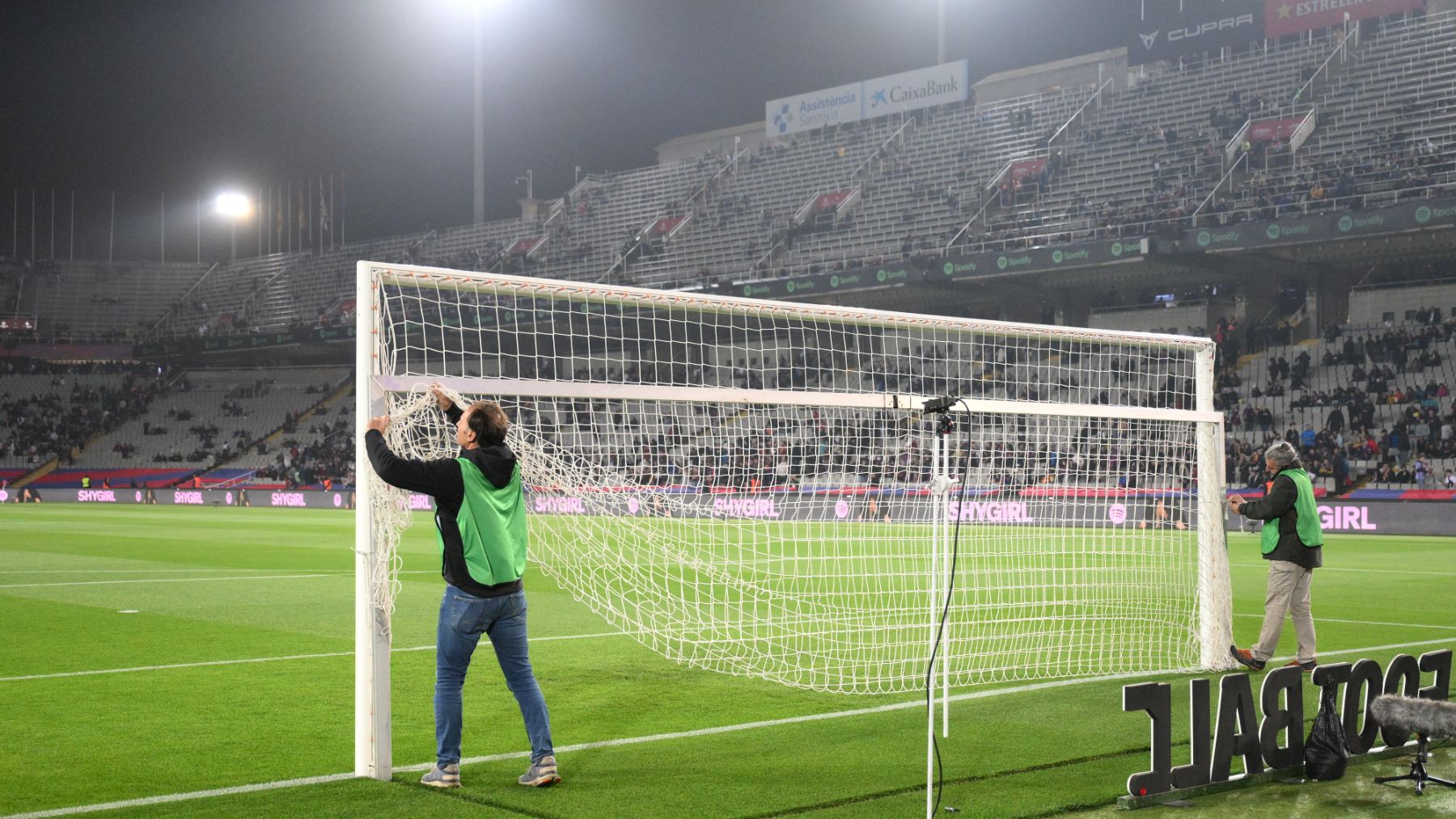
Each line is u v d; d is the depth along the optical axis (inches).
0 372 2263.8
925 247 1560.0
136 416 2231.8
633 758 235.3
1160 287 1483.8
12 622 441.4
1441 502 995.3
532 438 324.2
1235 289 1428.4
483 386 233.8
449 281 236.2
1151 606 493.0
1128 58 1642.5
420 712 280.5
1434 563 729.0
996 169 1644.9
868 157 1807.3
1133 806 201.9
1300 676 225.8
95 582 594.9
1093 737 256.2
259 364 2327.8
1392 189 1224.8
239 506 1781.5
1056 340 345.1
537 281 249.6
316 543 896.9
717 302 278.4
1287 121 1395.2
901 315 310.3
